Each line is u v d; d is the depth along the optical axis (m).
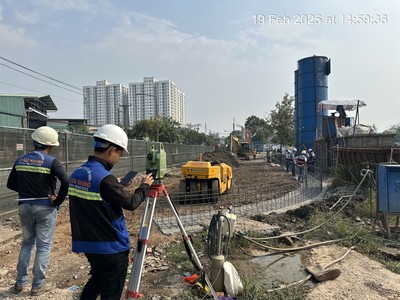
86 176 2.76
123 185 3.02
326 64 28.64
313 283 4.58
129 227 7.61
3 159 8.16
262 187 13.56
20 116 26.17
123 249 2.79
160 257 5.54
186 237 3.91
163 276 4.70
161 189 3.62
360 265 5.13
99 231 2.71
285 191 13.10
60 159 10.63
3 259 5.70
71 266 5.27
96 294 3.07
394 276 4.73
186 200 10.04
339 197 9.59
